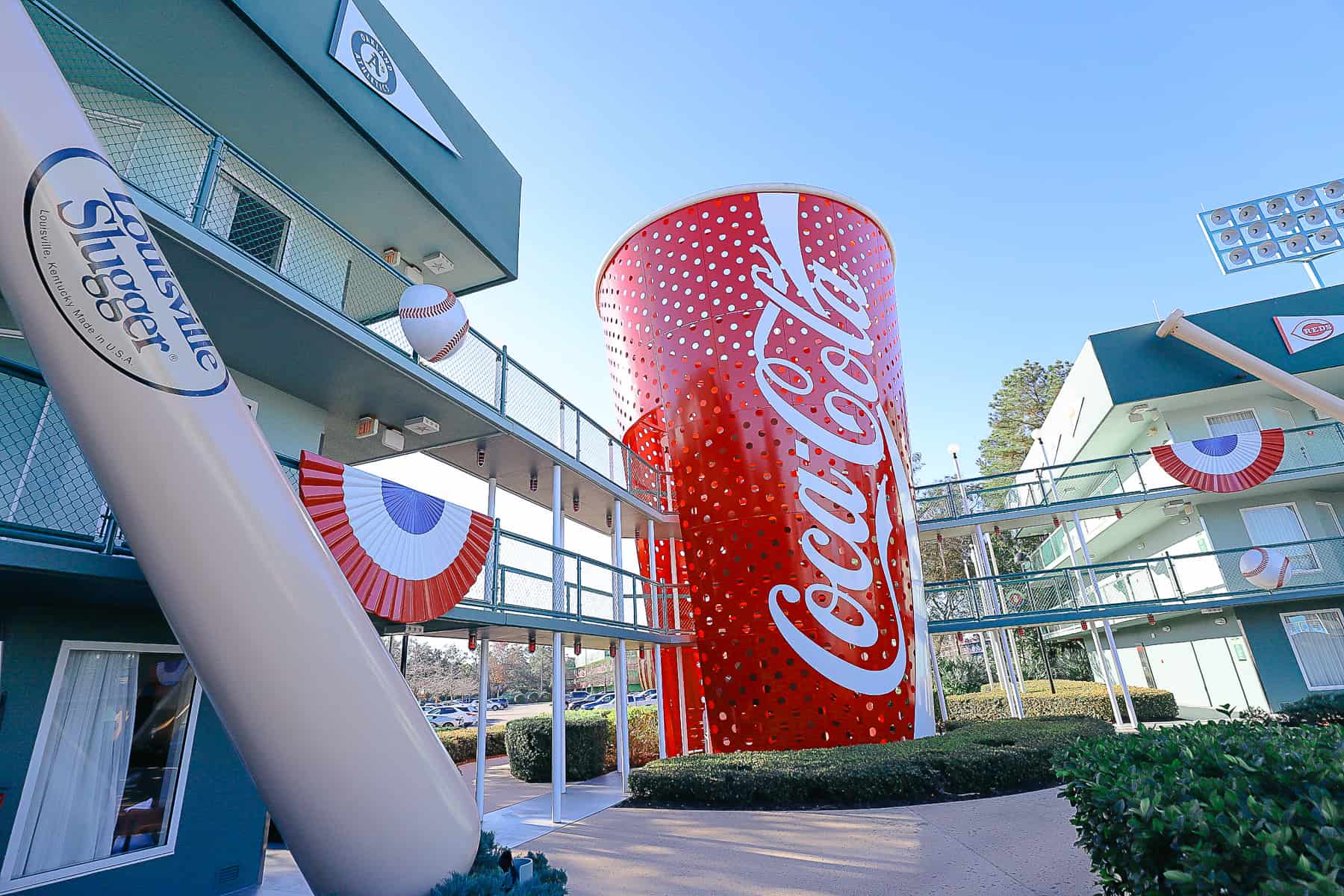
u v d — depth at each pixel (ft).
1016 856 21.58
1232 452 56.03
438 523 24.16
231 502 12.54
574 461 41.42
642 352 54.90
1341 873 8.23
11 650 17.74
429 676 246.47
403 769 13.92
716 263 52.75
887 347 54.19
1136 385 62.13
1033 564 103.71
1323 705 44.55
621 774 39.27
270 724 12.72
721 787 33.14
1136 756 14.79
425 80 34.63
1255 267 79.00
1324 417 62.39
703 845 25.62
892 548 46.80
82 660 19.29
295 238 31.48
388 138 30.55
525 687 244.63
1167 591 70.03
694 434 50.19
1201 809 10.05
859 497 46.47
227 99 27.02
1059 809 28.09
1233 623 59.77
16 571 14.90
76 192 12.08
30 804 17.42
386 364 27.30
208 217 27.07
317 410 31.27
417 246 37.42
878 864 21.89
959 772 32.83
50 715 18.19
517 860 15.60
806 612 44.04
